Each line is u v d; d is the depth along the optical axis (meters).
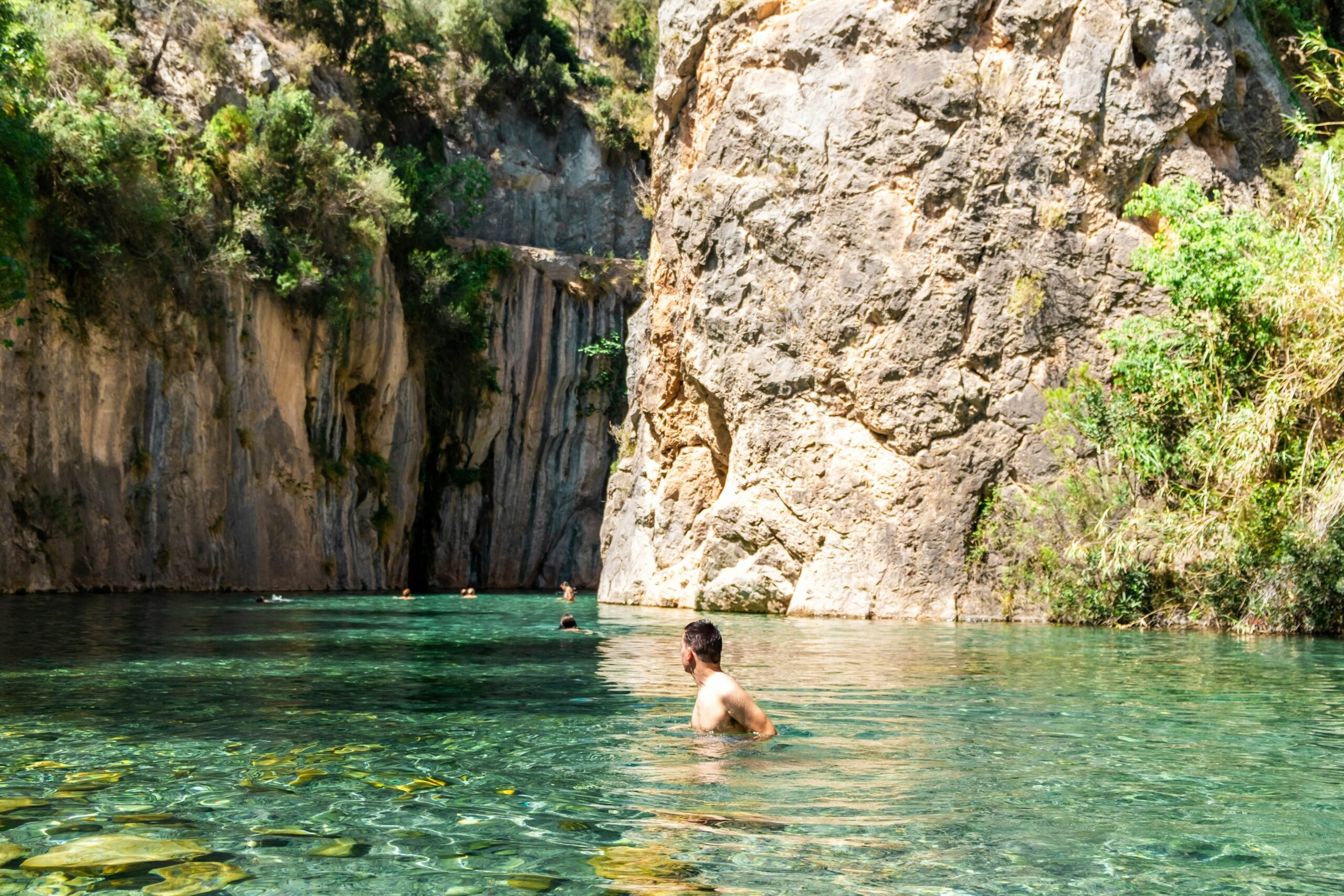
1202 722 6.50
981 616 17.00
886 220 18.52
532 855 3.57
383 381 36.88
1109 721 6.52
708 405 20.55
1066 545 16.42
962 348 17.84
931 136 18.31
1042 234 17.67
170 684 8.23
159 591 28.86
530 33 50.81
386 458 37.44
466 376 41.69
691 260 20.64
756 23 20.48
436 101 45.38
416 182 39.72
